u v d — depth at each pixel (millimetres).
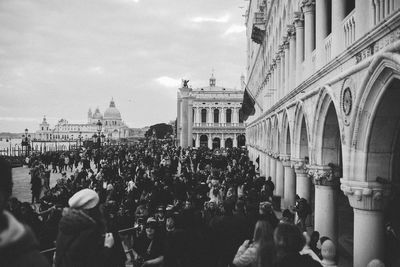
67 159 41406
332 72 10766
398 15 6465
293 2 17281
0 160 2691
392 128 8328
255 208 8930
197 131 104625
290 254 4246
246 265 5457
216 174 23141
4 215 2428
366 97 8156
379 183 8594
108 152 50031
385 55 6871
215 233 7488
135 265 9141
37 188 20375
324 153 12266
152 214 13078
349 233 14992
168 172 23688
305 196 15703
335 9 10867
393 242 9703
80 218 4523
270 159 27125
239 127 104562
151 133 151625
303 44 15898
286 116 19250
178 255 6336
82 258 4387
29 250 2414
